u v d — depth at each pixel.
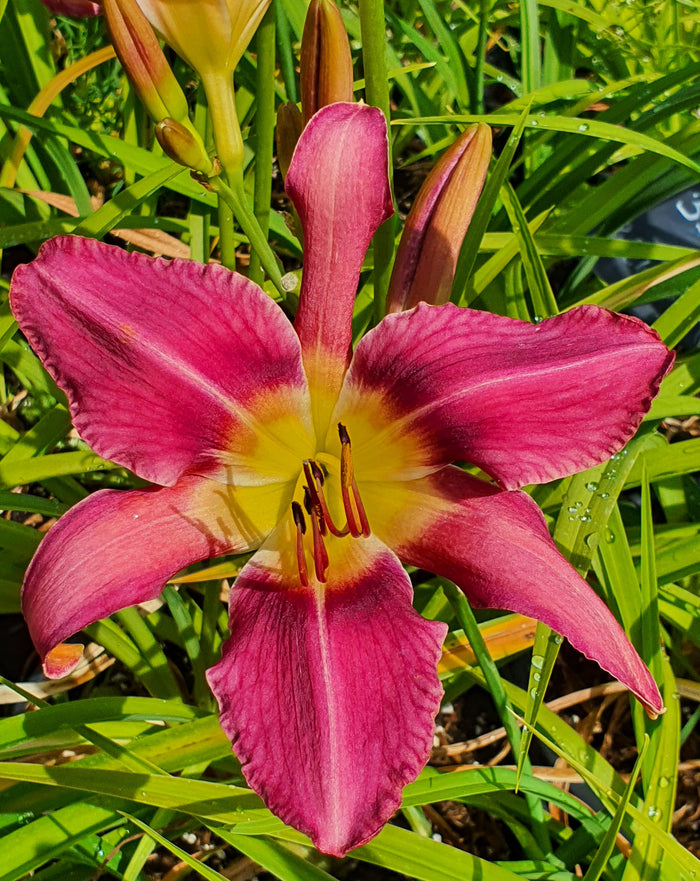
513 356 0.32
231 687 0.30
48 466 0.39
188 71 0.52
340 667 0.31
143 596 0.31
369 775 0.30
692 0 0.50
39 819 0.36
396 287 0.36
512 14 0.54
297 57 0.52
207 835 0.43
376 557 0.34
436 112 0.50
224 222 0.38
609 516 0.39
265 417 0.34
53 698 0.44
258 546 0.34
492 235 0.45
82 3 0.33
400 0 0.54
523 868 0.38
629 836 0.40
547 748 0.44
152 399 0.31
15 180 0.49
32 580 0.31
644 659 0.39
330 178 0.32
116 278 0.31
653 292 0.46
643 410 0.32
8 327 0.40
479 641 0.38
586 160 0.46
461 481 0.34
